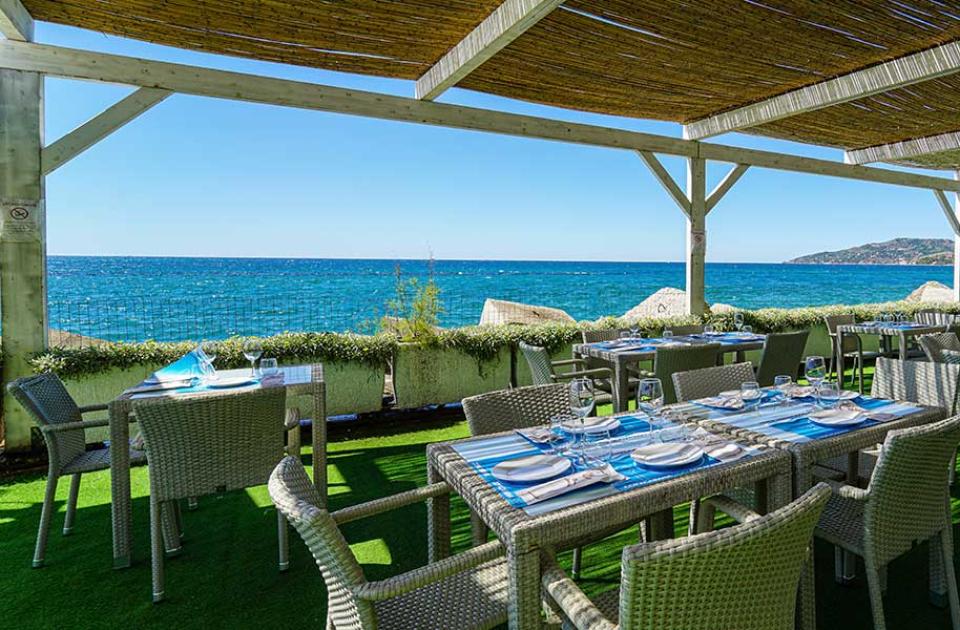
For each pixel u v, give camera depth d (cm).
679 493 134
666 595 86
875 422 183
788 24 341
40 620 188
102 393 371
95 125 364
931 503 163
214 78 384
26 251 356
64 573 217
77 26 346
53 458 226
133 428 368
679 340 436
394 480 318
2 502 288
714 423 187
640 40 364
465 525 258
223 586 207
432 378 452
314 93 410
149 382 273
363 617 111
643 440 170
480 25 339
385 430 425
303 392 263
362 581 112
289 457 144
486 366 469
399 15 330
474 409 201
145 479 319
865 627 175
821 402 206
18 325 356
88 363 364
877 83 402
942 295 1420
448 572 117
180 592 203
